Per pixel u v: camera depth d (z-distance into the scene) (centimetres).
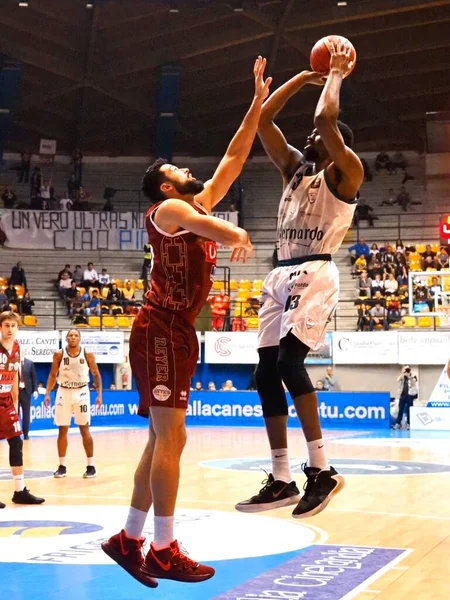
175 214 387
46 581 545
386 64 2769
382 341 2228
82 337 2272
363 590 506
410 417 2089
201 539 676
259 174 3177
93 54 2692
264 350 408
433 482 1044
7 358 869
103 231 2720
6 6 2408
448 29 2575
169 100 2844
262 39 2691
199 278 406
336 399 2181
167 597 501
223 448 1555
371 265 2550
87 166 3250
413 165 3191
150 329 407
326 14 2483
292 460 1297
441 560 592
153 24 2583
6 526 739
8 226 2661
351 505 855
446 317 1931
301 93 2927
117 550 419
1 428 868
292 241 400
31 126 3078
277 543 658
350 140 413
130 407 2316
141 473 418
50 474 1140
